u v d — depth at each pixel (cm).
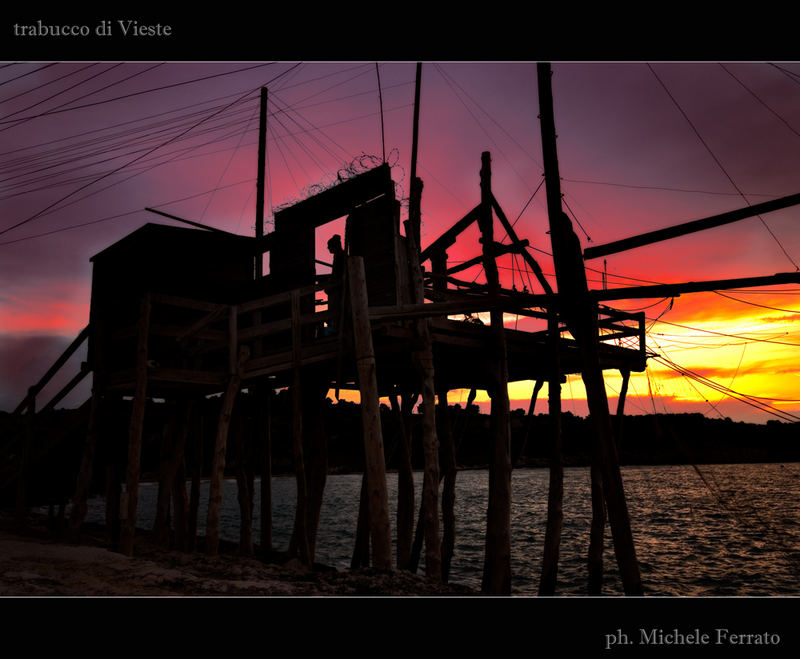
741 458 17588
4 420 1545
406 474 1444
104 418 1319
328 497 7119
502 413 1216
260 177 1981
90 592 671
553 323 1345
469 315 1291
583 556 2414
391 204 1149
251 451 1648
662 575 2095
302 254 1360
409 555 1410
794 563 2334
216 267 1455
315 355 1130
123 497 1026
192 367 1302
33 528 1698
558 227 1091
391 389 1542
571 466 15438
